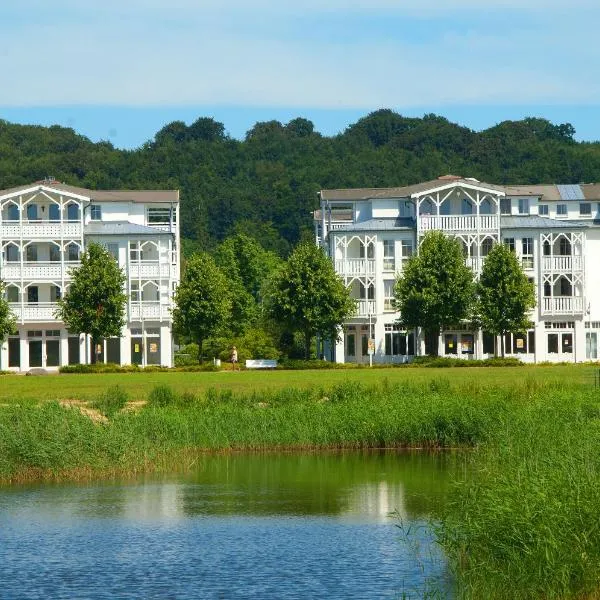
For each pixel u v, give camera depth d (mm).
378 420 75500
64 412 70688
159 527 54062
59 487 64062
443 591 42500
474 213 151000
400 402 77875
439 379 96250
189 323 142500
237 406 81812
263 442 75625
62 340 145000
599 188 161375
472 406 76000
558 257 151000
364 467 69125
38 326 144250
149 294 149250
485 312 140125
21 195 145250
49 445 66188
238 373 117688
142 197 156625
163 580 44875
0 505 59094
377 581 44219
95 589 43812
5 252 145875
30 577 45469
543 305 150000
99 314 134250
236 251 199375
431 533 51188
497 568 40531
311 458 72688
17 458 65812
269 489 63031
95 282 134750
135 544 50719
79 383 105375
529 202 155500
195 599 42438
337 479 65500
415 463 70188
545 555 38781
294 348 166875
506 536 40406
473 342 148125
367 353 150875
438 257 139750
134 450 68750
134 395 92812
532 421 68312
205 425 75875
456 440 74625
